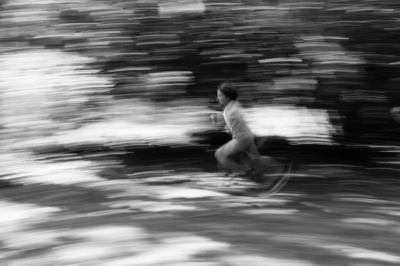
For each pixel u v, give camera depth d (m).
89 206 6.37
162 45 9.01
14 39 9.52
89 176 7.89
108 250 4.74
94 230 5.38
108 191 7.10
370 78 8.48
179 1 8.98
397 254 4.70
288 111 8.46
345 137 8.77
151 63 9.06
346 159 8.84
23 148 8.49
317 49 8.42
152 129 8.52
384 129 8.69
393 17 8.31
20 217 5.92
